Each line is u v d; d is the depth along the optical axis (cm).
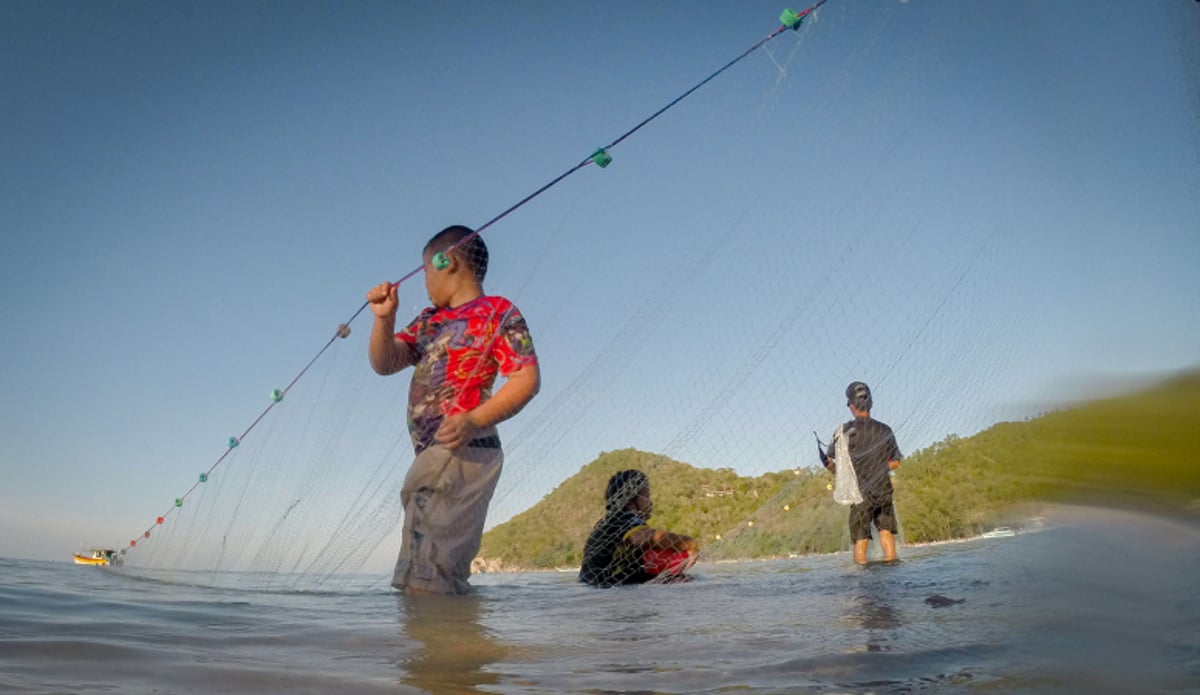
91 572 541
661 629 257
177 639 230
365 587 448
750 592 375
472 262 441
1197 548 268
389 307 438
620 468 529
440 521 401
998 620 218
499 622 284
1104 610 204
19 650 198
